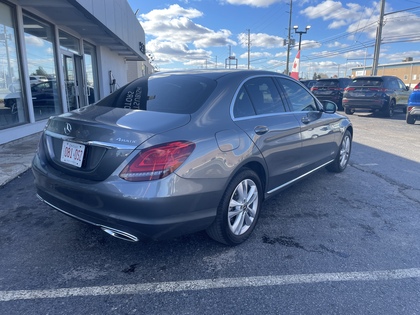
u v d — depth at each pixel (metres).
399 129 11.23
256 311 2.30
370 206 4.25
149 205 2.37
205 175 2.64
